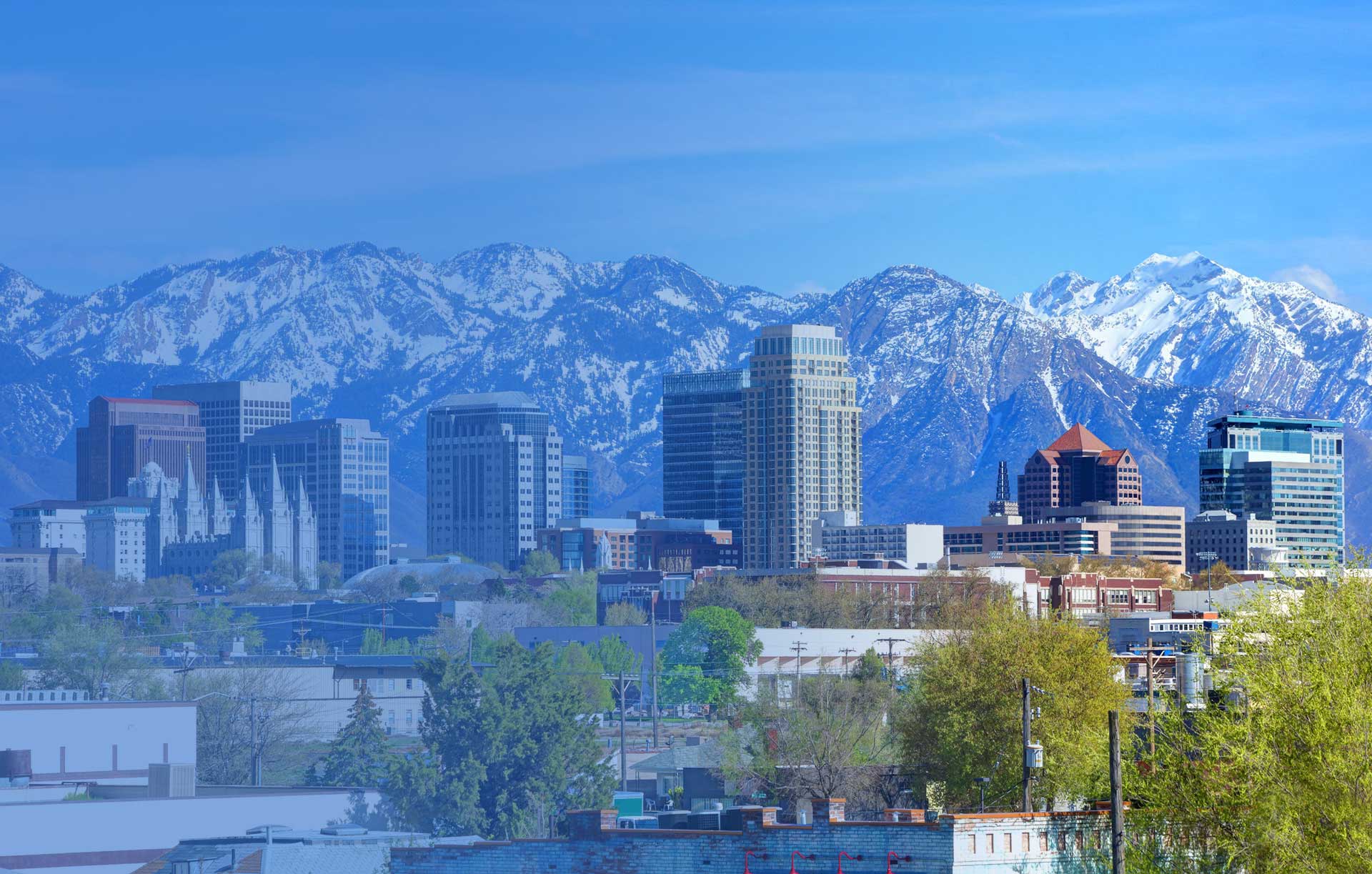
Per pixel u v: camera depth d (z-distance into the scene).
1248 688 105.38
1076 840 105.19
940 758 180.12
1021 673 173.25
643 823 142.25
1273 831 99.19
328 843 163.75
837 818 107.94
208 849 164.50
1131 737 133.38
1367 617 106.50
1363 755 99.69
